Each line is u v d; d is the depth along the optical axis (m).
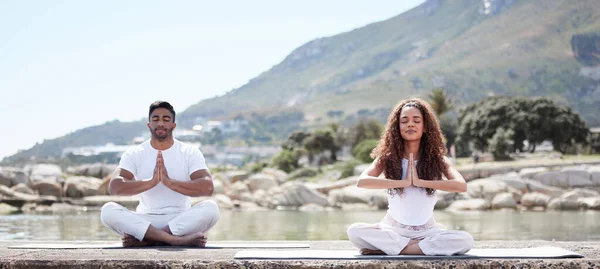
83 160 153.50
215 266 4.11
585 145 78.00
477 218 21.00
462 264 4.11
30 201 29.66
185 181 5.65
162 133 5.77
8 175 34.06
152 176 5.68
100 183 35.25
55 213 23.34
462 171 42.94
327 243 5.96
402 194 4.86
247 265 4.10
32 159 96.19
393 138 5.02
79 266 4.17
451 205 31.73
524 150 82.38
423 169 4.96
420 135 4.97
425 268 4.10
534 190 35.59
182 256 4.39
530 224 17.20
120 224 5.49
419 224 4.84
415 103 5.01
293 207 34.62
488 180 35.69
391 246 4.69
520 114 74.19
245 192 40.12
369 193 34.53
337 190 37.78
